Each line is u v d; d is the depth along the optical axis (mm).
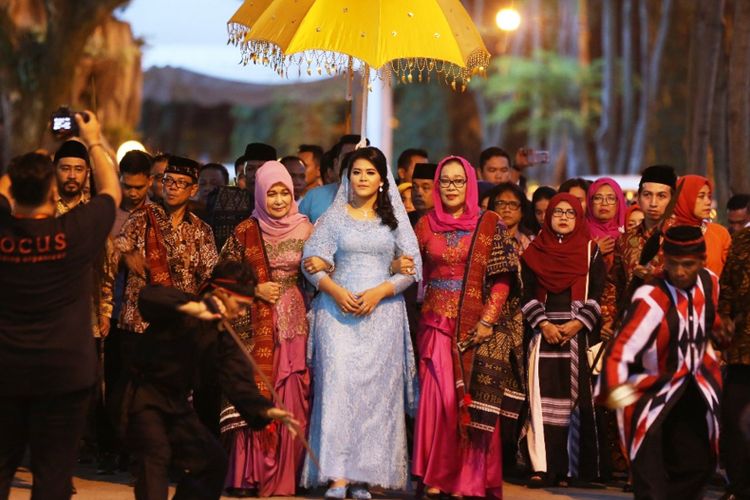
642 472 10422
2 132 31125
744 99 19938
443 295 13062
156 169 15352
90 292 9508
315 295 13320
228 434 12914
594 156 67500
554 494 13609
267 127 69500
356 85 39625
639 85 61969
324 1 13383
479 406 12828
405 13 13398
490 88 68500
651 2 60562
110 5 30438
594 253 14203
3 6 30984
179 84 42344
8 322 9125
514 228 15109
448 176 13109
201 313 9648
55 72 30438
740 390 11922
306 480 12961
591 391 13992
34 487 9391
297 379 13062
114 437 13914
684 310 10508
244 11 13680
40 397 9289
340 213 13023
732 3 23297
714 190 22406
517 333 13211
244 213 15156
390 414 12914
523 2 69000
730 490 11914
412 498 13320
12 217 9141
